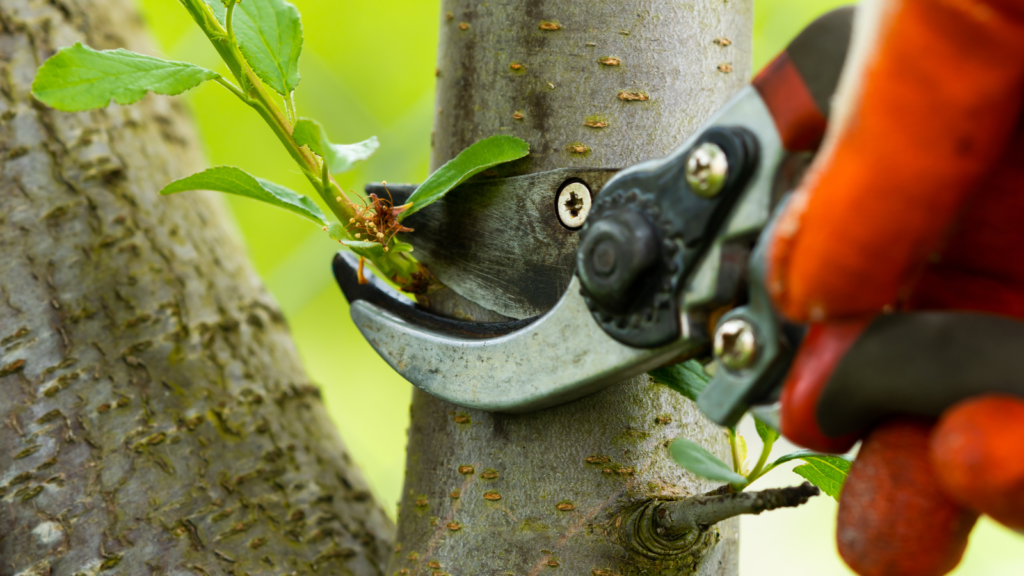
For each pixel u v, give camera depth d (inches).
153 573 35.4
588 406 34.4
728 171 31.6
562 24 34.4
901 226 30.1
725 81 34.8
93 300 36.6
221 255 38.6
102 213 37.1
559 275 34.0
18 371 36.0
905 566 30.8
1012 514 30.0
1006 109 29.9
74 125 37.6
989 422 30.0
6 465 35.6
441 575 34.6
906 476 30.7
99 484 35.7
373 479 68.6
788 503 32.8
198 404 36.7
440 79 35.3
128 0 43.4
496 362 33.5
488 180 34.3
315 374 71.5
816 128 31.4
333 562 36.5
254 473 36.6
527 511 34.5
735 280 31.8
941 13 29.7
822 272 30.4
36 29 37.9
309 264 71.6
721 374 31.7
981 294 31.0
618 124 34.4
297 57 33.9
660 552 34.1
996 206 30.8
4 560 35.2
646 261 32.0
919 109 29.9
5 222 36.6
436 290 34.8
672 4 34.5
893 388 30.6
